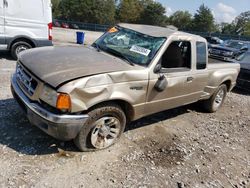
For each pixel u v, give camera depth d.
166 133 4.90
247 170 4.15
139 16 76.88
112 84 3.53
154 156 4.04
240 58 9.80
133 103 3.92
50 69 3.42
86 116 3.42
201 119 5.97
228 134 5.36
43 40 8.92
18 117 4.45
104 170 3.51
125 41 4.48
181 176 3.69
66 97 3.15
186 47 4.72
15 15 8.32
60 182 3.17
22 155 3.53
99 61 3.82
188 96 5.05
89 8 69.38
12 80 4.06
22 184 3.04
